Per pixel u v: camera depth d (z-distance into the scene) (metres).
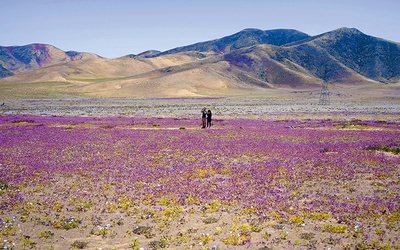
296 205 16.72
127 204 17.23
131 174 22.98
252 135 42.72
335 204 16.84
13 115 78.62
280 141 37.19
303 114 80.50
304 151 30.97
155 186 20.19
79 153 30.92
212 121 63.78
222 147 33.53
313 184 20.48
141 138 40.78
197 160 27.53
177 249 12.58
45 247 12.94
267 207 16.56
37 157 28.98
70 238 13.73
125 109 106.00
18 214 16.25
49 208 16.98
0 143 36.81
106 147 34.25
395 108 102.62
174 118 71.31
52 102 148.00
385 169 24.06
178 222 15.14
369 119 66.06
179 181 21.14
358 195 18.38
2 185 20.33
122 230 14.44
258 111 93.12
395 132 44.91
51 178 22.36
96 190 19.69
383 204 16.75
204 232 14.03
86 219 15.59
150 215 15.91
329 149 31.69
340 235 13.53
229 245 12.79
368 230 13.96
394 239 13.12
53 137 41.84
